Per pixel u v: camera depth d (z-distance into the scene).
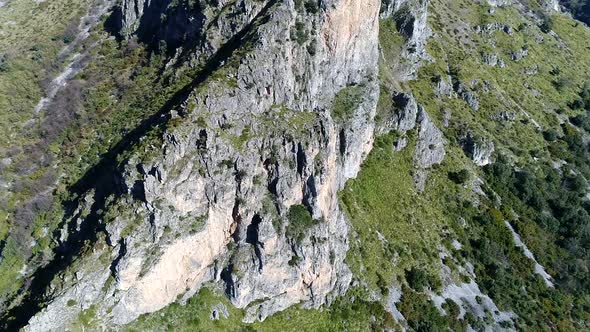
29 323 83.25
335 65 114.75
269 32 102.31
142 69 123.38
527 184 143.62
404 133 131.25
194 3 116.19
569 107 180.75
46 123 123.00
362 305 106.44
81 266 87.81
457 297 116.69
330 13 108.75
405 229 120.00
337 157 111.81
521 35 194.25
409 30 147.25
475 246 126.62
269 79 101.44
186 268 94.81
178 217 92.81
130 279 88.62
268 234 97.62
